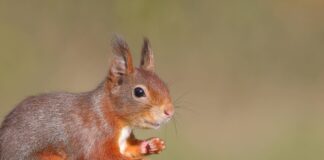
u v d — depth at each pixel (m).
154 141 18.22
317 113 43.03
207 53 47.75
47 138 17.86
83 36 46.84
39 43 45.53
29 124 17.95
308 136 39.69
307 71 48.47
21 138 17.91
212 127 40.16
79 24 47.28
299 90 46.09
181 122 39.62
